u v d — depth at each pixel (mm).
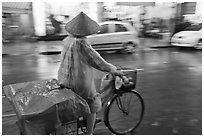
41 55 10625
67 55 2770
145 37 16828
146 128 3715
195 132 3588
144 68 7953
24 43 13625
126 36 10742
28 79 6566
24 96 2605
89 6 15031
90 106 2941
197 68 7984
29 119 2283
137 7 16250
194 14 14469
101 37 10266
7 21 13672
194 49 12289
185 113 4254
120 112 3684
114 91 3271
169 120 3979
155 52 11500
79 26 2590
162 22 15898
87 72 2779
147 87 5766
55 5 14820
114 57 10000
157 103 4703
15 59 9555
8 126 3758
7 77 6719
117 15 15766
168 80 6438
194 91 5492
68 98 2498
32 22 14445
